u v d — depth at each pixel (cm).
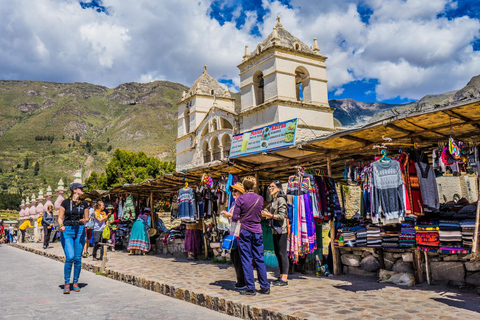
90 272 1072
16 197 13112
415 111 653
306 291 661
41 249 1759
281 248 723
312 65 2797
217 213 1192
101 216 1276
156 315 576
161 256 1364
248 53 2948
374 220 668
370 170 689
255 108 2747
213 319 557
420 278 709
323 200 855
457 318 474
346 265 852
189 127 3984
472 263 658
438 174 809
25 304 648
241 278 683
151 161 5069
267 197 1116
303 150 904
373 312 508
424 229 694
